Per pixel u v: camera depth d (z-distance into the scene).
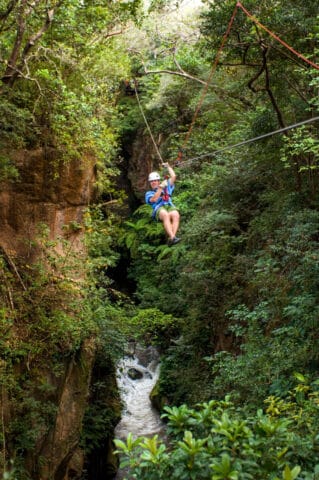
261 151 11.98
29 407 7.98
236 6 8.94
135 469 4.35
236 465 4.07
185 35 16.30
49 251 9.42
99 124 10.55
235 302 11.80
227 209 13.28
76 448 9.72
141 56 16.02
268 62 10.49
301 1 9.39
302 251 9.37
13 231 9.07
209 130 16.61
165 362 15.25
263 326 10.14
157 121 20.14
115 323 12.01
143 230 20.11
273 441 4.51
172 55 15.52
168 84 18.66
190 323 13.41
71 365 9.12
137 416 14.62
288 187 11.46
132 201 22.17
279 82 10.74
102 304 12.05
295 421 6.08
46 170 9.38
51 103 9.30
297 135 9.20
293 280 9.34
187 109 18.66
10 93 8.59
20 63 8.76
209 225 12.73
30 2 8.80
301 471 4.51
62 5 9.01
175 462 4.24
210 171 14.87
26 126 8.95
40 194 9.37
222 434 4.68
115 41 14.48
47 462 8.28
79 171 9.90
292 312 8.27
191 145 17.22
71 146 9.44
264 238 11.30
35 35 8.54
